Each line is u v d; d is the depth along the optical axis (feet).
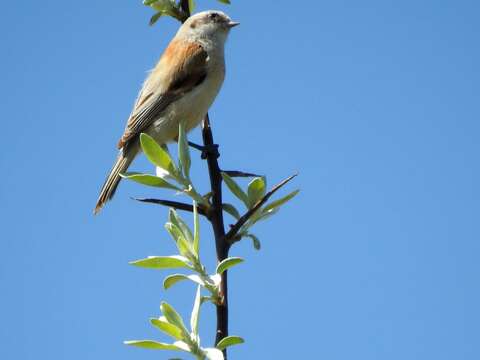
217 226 15.80
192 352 12.93
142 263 13.85
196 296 13.70
